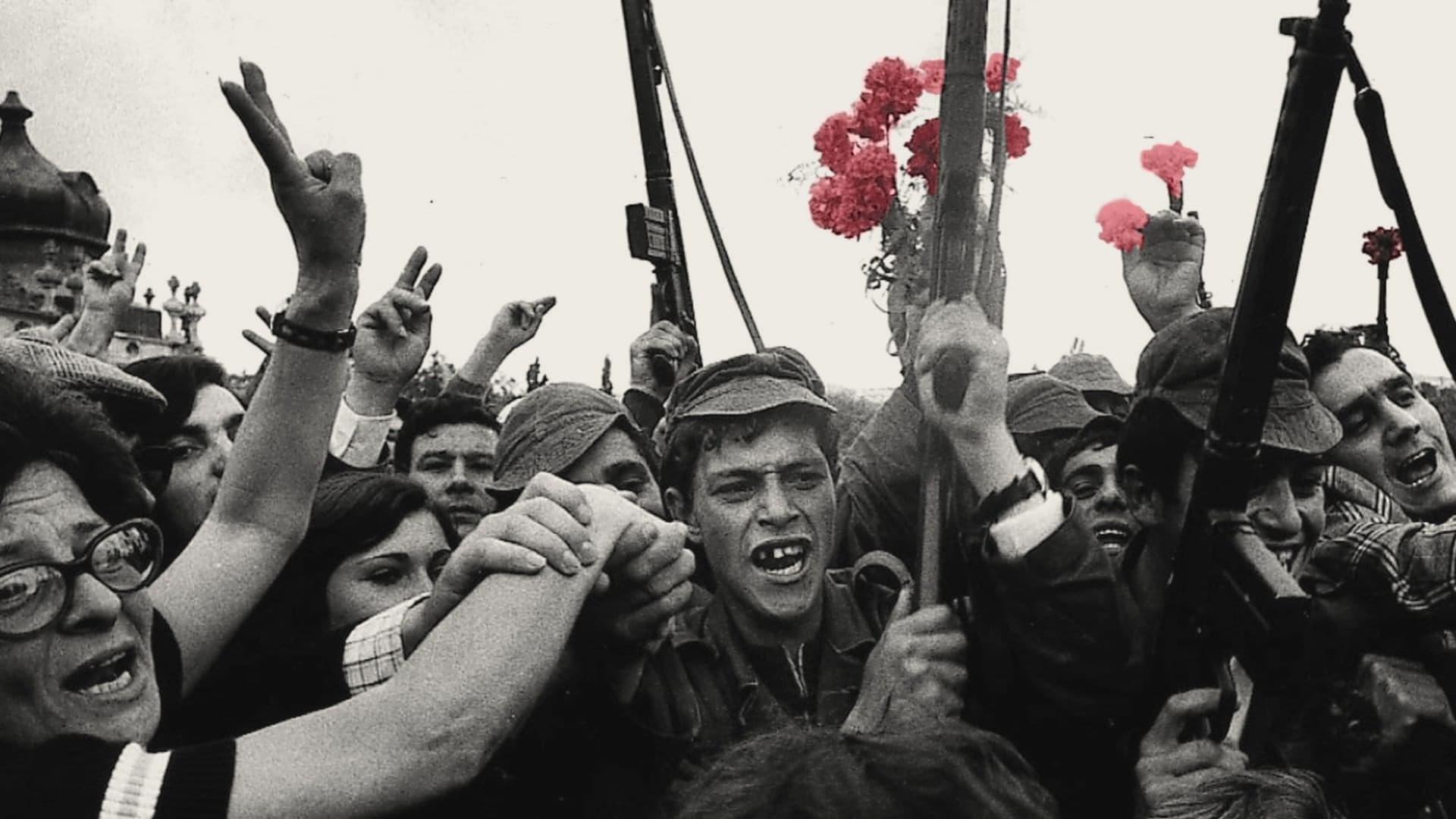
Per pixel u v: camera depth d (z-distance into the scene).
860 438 2.97
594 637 2.02
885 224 2.59
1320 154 1.89
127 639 1.89
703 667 2.72
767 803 1.20
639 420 3.66
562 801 2.16
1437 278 2.19
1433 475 3.09
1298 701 2.45
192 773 1.71
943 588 2.34
